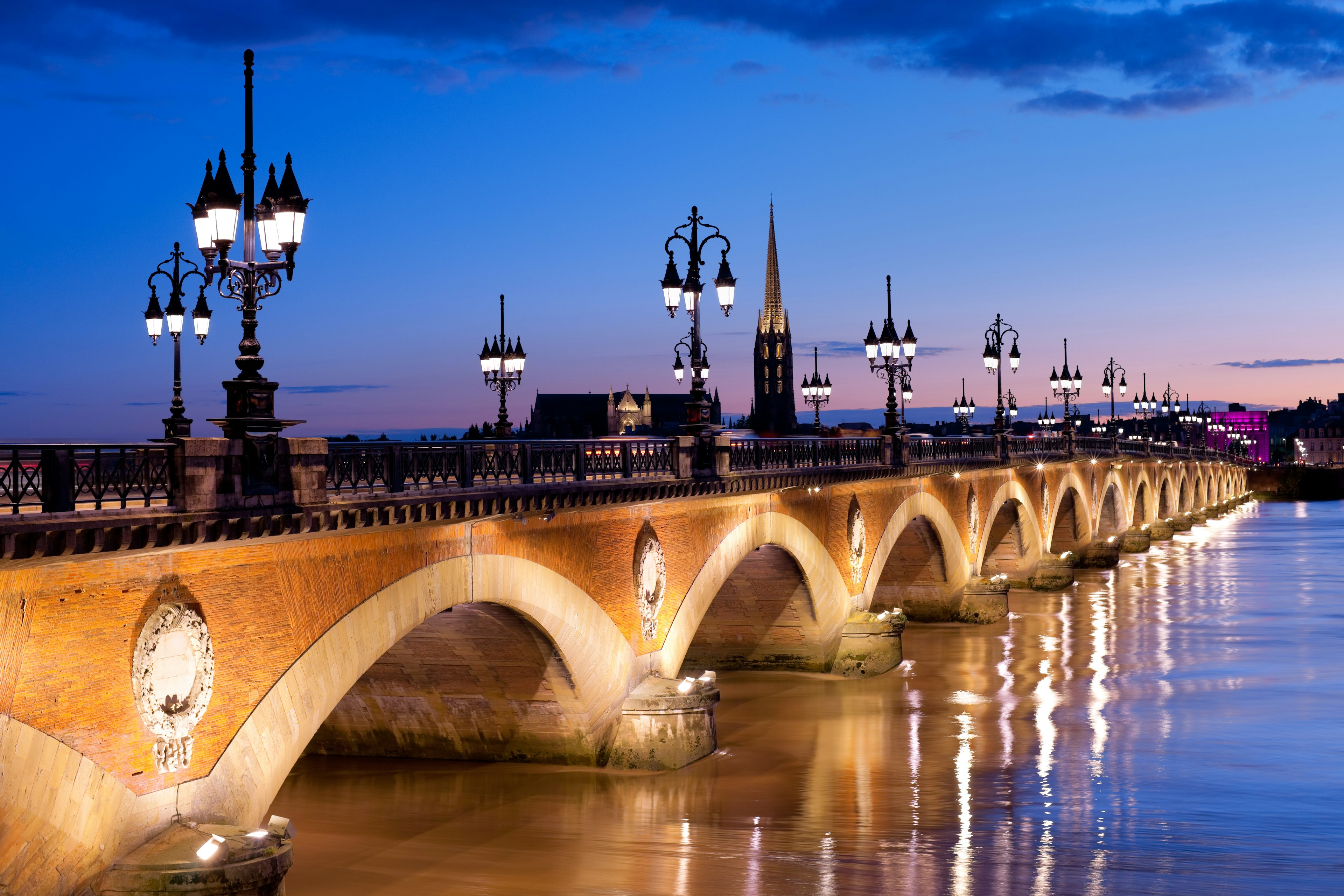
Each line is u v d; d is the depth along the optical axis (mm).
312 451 22891
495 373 43906
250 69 21688
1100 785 36406
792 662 52375
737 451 41688
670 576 38438
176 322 36969
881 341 56062
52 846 18984
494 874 28328
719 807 33531
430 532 27531
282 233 21281
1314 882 28312
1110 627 67750
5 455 17484
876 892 27484
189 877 20016
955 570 67750
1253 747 40938
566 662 33688
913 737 42062
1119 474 119062
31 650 18781
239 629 22531
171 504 20250
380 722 37312
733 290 37781
